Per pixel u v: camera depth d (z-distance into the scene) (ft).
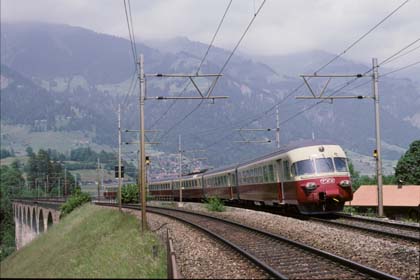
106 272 39.42
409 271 42.27
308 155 91.50
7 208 514.68
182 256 54.29
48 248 71.82
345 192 90.27
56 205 257.75
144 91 86.53
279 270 43.80
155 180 285.43
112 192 296.71
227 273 44.04
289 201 96.37
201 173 206.90
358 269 41.93
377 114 97.66
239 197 143.54
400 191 204.03
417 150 259.19
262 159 116.06
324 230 68.95
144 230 77.97
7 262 69.82
